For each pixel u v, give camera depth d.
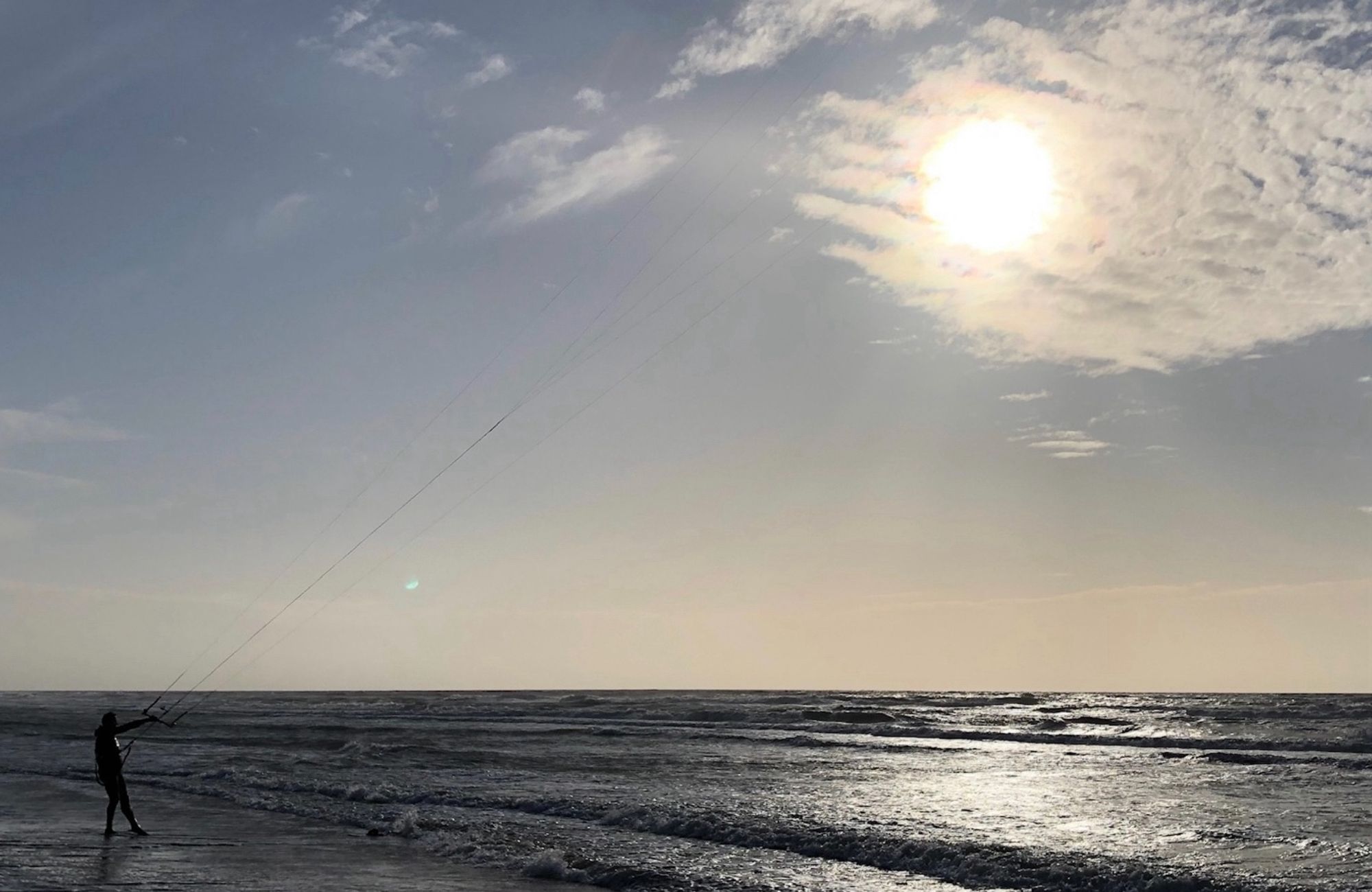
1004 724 57.38
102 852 15.43
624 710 75.00
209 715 74.69
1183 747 41.22
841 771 29.36
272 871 13.95
